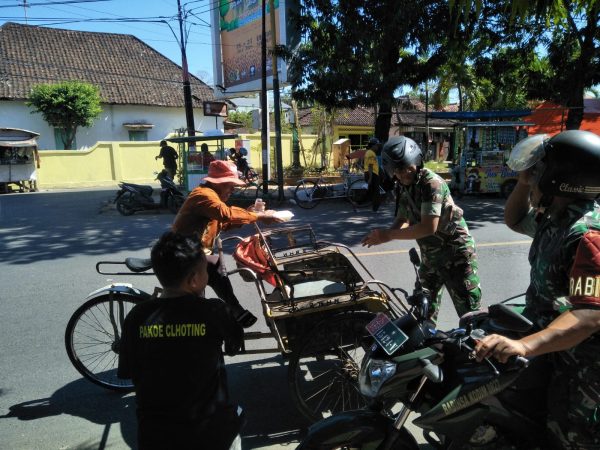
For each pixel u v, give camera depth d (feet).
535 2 10.94
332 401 10.98
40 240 30.71
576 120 46.55
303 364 13.24
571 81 45.57
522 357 5.83
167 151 58.08
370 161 37.99
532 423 6.84
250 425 10.89
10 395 12.20
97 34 95.04
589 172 5.88
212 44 74.54
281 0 55.57
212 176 11.78
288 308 10.31
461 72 59.98
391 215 36.60
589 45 44.04
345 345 10.36
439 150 116.06
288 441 10.32
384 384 6.70
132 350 6.81
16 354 14.33
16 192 63.87
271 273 10.84
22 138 64.03
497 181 44.86
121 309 12.27
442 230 10.98
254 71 65.36
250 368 13.39
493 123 45.06
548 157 6.20
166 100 90.33
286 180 66.44
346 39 41.91
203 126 95.25
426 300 7.41
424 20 41.65
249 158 79.82
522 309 7.53
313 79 43.60
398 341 6.72
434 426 6.59
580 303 5.67
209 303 6.98
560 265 6.19
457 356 6.77
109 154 74.33
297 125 77.87
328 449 7.00
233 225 12.20
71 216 40.45
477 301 11.27
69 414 11.41
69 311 17.78
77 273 22.86
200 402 6.66
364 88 42.83
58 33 91.35
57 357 14.12
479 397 6.42
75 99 76.33
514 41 46.29
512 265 21.97
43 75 83.61
